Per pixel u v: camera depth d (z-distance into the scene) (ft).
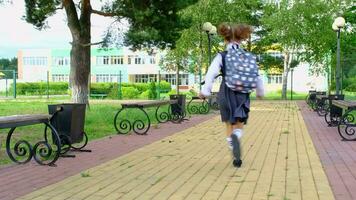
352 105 35.14
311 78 203.62
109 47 59.62
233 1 118.62
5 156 27.58
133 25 56.95
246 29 23.17
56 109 26.58
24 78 269.64
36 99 125.18
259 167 23.57
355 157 26.61
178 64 121.90
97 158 26.55
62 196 17.70
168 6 55.88
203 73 128.67
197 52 118.62
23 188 19.08
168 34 57.11
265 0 125.70
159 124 49.14
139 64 247.70
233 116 22.79
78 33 62.13
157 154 28.04
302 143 32.99
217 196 17.66
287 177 21.03
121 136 37.86
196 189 18.79
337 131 41.24
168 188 18.99
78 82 62.90
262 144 32.53
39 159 25.93
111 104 93.04
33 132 41.91
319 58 122.42
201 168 23.38
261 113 66.80
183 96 53.06
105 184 19.76
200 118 57.72
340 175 21.43
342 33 110.83
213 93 75.92
